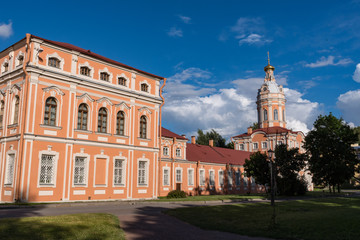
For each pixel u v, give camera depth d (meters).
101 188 29.50
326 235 13.00
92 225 13.28
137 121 33.84
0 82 28.94
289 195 43.75
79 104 28.80
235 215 18.92
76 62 28.89
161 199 32.75
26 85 25.50
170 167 45.25
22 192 24.14
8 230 11.23
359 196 42.22
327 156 45.81
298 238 12.67
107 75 31.69
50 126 26.39
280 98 72.50
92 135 29.41
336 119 49.06
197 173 50.06
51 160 26.48
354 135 47.41
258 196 41.41
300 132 71.31
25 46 26.77
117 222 14.89
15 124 25.94
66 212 18.22
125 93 32.53
